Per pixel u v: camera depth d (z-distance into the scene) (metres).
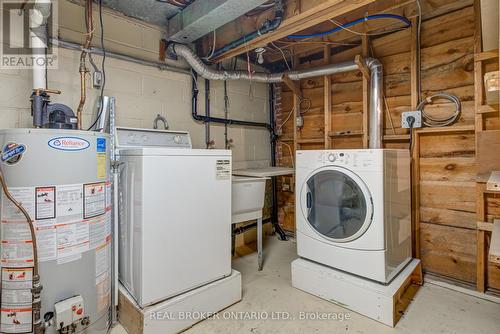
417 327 1.72
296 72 3.02
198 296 1.78
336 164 2.02
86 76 2.08
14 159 1.32
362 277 1.93
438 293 2.13
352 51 2.90
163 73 2.58
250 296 2.11
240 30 2.34
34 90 1.62
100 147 1.56
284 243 3.32
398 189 2.07
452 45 2.25
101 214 1.58
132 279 1.68
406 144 2.52
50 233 1.37
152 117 2.49
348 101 2.96
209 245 1.87
